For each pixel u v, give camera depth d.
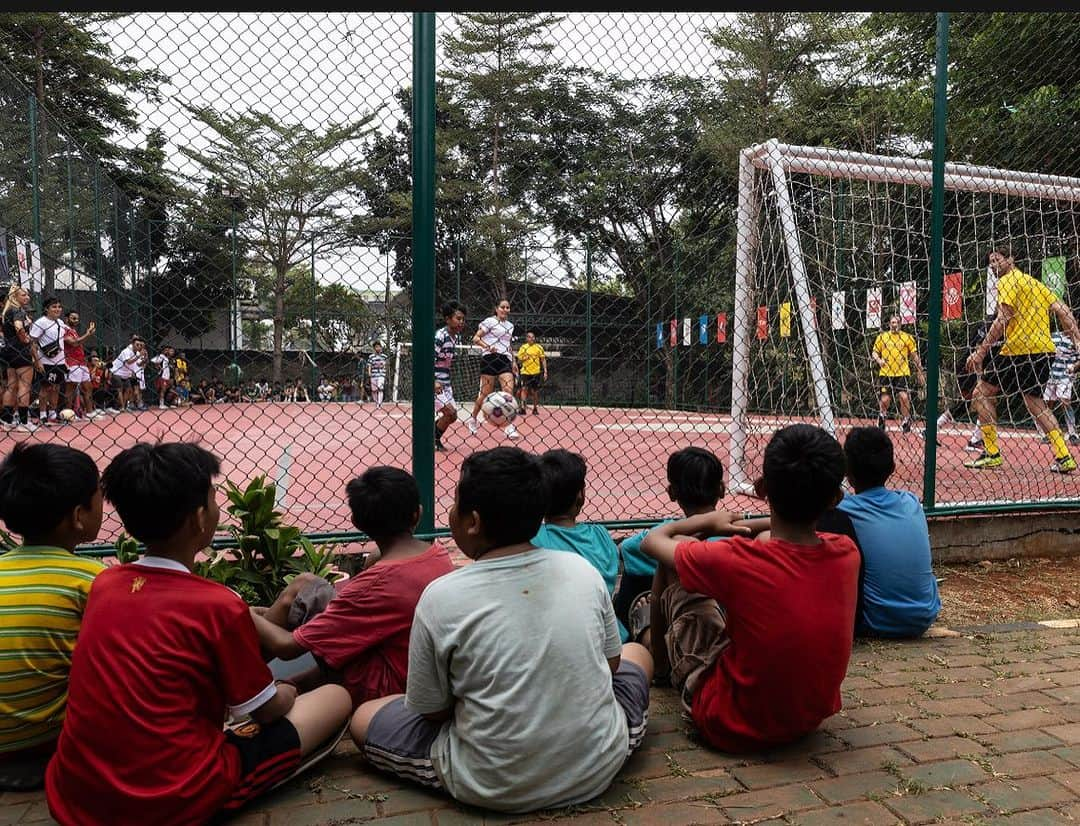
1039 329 6.17
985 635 3.26
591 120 10.99
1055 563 4.46
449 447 8.12
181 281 16.53
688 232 11.13
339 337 14.74
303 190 12.33
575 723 1.82
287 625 2.43
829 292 8.39
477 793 1.82
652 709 2.52
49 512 1.94
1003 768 2.10
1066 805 1.91
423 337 3.38
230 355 16.75
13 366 8.73
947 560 4.39
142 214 17.14
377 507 2.26
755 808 1.88
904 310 7.35
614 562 2.59
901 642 3.17
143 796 1.61
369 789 1.98
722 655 2.21
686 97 10.80
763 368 7.06
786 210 5.53
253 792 1.83
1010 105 6.03
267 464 6.49
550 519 2.54
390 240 6.12
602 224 11.58
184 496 1.72
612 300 15.02
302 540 2.99
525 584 1.84
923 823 1.82
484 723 1.79
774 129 11.70
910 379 8.77
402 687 2.21
